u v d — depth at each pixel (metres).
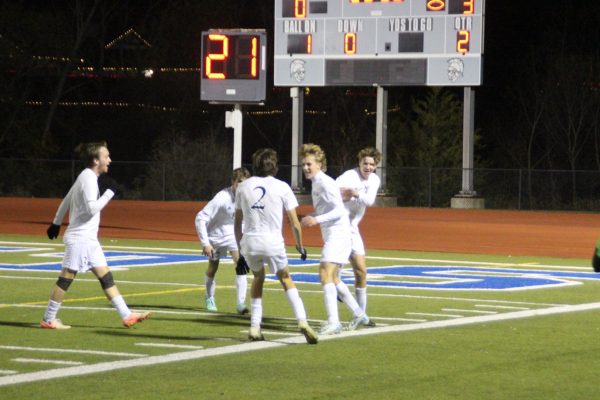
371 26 79.25
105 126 110.75
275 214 21.16
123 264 38.59
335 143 104.00
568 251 48.53
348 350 20.45
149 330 22.89
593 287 32.50
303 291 30.58
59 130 111.62
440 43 77.94
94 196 22.44
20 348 20.39
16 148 97.81
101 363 18.83
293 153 84.94
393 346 20.97
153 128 110.12
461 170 87.06
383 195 84.25
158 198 90.88
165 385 16.95
